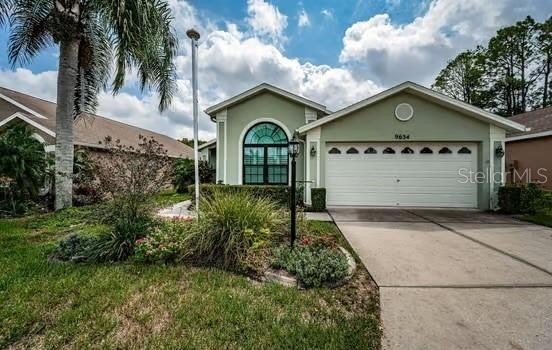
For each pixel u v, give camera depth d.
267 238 4.73
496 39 26.27
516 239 6.01
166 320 2.88
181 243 4.39
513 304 3.28
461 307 3.22
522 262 4.62
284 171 12.12
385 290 3.63
